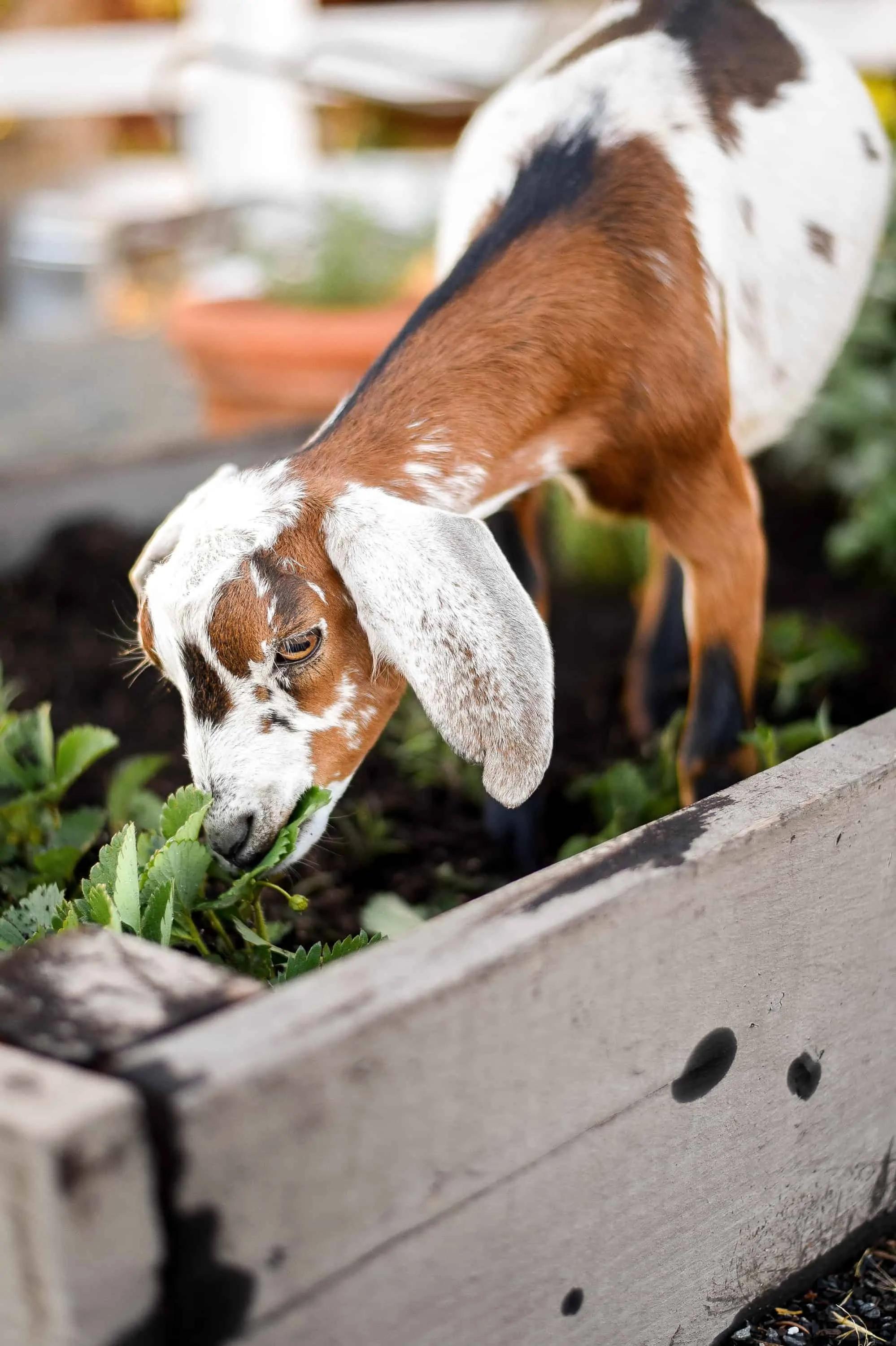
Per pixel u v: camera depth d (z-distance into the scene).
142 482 4.12
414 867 2.70
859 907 1.78
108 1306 1.14
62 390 6.11
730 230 2.41
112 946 1.36
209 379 4.62
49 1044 1.21
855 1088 1.88
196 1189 1.16
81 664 3.54
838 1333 1.82
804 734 2.49
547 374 2.17
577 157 2.31
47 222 7.18
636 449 2.29
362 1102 1.26
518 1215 1.46
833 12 5.45
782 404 2.78
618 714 3.29
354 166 6.82
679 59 2.47
